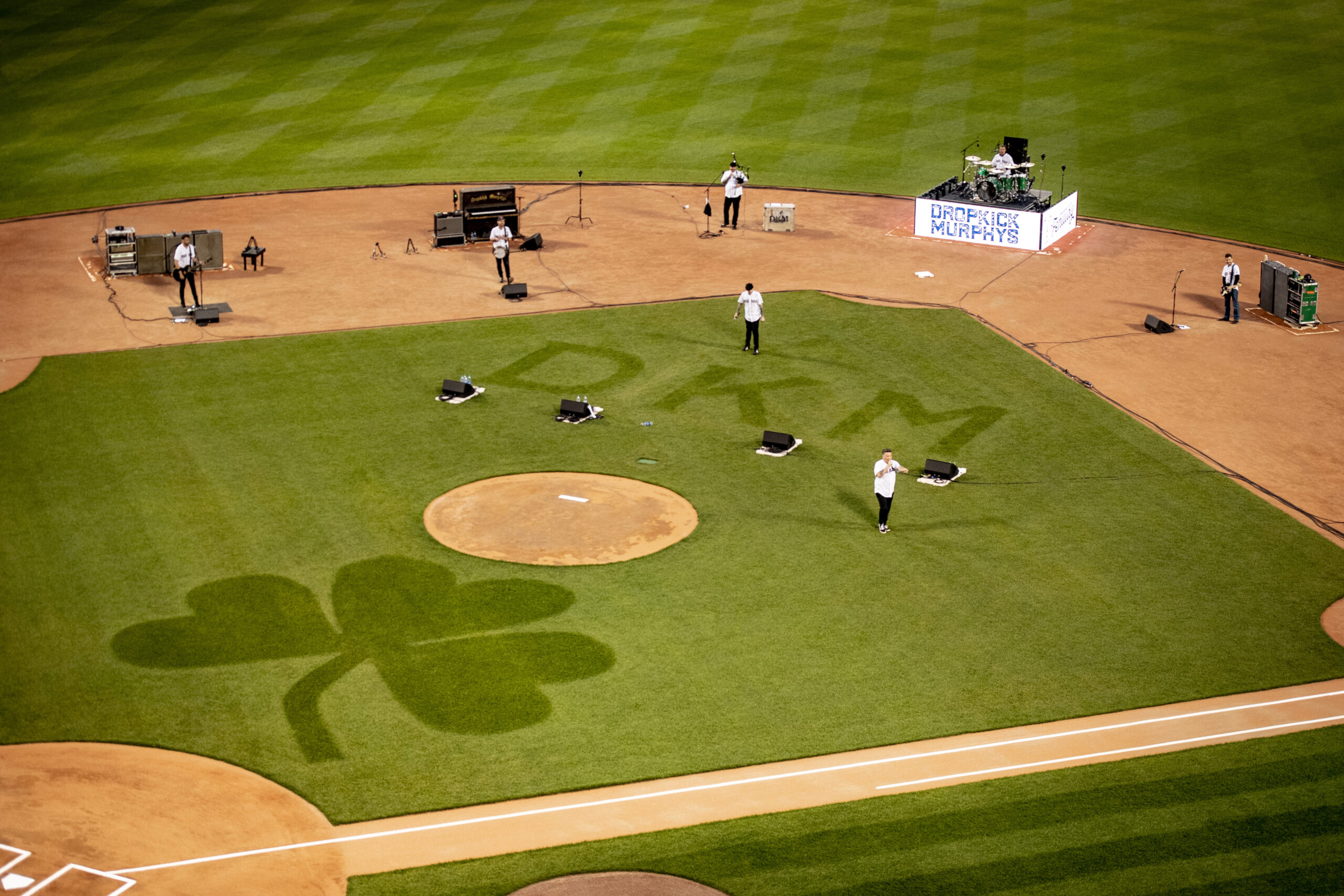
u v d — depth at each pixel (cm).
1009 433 4441
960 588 3553
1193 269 5916
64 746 2928
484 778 2828
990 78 8250
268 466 4178
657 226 6469
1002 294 5638
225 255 6062
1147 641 3338
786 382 4791
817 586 3550
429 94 8231
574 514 3900
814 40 8931
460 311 5428
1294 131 7375
